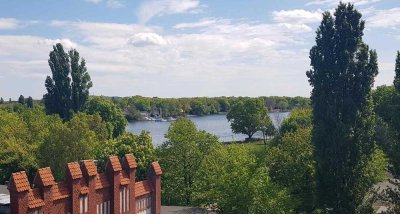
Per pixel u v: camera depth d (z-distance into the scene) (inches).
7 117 4517.7
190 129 3016.7
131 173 1863.9
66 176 1569.9
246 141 6668.3
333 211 2186.3
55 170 2979.8
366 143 2167.8
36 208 1440.7
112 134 5428.2
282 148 2839.6
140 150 2950.3
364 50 2193.7
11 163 3171.8
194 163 2935.5
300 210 2491.4
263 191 2128.4
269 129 6599.4
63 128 3095.5
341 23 2217.0
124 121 6003.9
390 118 2322.8
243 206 2117.4
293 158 2610.7
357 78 2178.9
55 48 5393.7
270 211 2108.8
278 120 6845.5
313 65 2273.6
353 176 2148.1
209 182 2409.0
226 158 2336.4
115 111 5900.6
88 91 5506.9
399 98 2176.4
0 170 3179.1
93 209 1658.5
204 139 3043.8
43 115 5002.5
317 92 2241.6
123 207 1817.2
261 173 2186.3
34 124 3959.2
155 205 2047.2
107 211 1740.9
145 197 1998.0
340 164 2146.9
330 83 2214.6
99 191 1697.8
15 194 1384.1
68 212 1558.8
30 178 3191.4
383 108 4040.4
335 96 2202.3
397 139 2155.5
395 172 2183.8
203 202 2519.7
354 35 2207.2
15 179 1384.1
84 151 3058.6
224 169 2228.1
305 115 4945.9
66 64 5398.6
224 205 2156.7
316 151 2230.6
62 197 1530.5
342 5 2229.3
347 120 2169.0
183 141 2935.5
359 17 2219.5
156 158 2972.4
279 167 2620.6
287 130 4325.8
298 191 2488.9
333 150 2151.8
